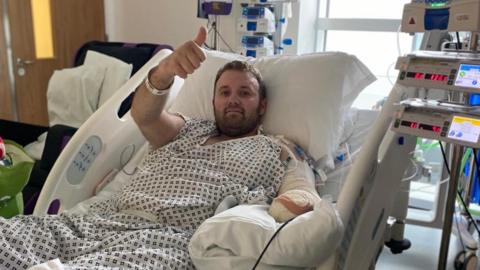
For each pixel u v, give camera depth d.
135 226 1.10
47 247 1.03
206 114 1.68
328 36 2.83
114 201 1.27
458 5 1.09
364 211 1.15
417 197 2.60
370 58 2.69
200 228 1.00
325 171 1.53
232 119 1.46
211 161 1.33
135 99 1.39
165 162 1.31
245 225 0.95
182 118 1.53
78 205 1.42
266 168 1.31
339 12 2.77
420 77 1.17
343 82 1.56
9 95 2.90
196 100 1.70
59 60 3.17
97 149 1.47
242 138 1.42
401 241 2.10
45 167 1.87
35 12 2.98
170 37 3.15
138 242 1.03
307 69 1.59
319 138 1.50
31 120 3.06
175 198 1.18
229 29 2.37
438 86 1.13
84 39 3.29
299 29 2.54
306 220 0.91
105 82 2.47
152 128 1.44
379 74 2.63
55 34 3.11
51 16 3.07
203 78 1.73
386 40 2.64
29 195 1.84
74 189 1.43
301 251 0.90
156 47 2.56
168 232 1.08
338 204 1.00
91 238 1.08
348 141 1.67
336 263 0.99
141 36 3.26
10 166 1.47
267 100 1.59
